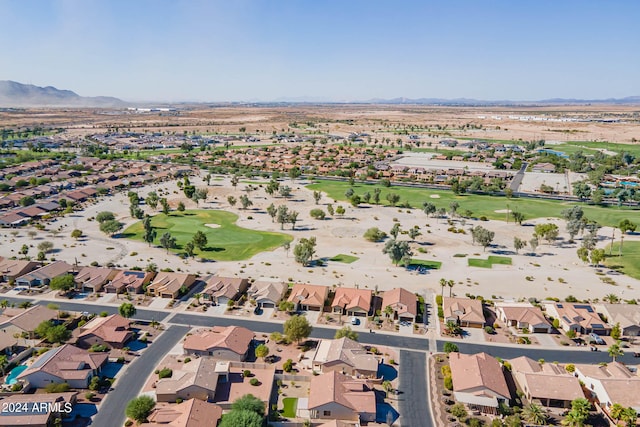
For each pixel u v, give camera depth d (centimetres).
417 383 9681
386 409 8838
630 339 11662
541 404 8975
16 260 15388
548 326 11925
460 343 11362
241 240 19000
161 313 12588
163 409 8300
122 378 9581
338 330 11650
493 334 11844
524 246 18425
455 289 14450
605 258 17088
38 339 11050
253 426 7519
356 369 9731
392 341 11388
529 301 13562
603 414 8762
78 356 9712
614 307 12456
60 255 16738
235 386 9306
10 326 11056
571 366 10081
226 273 15450
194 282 14612
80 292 13812
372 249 18125
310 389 9038
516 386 9606
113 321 11356
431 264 16562
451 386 9450
